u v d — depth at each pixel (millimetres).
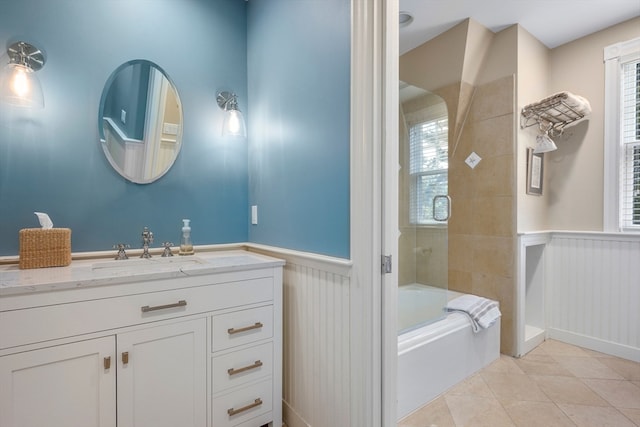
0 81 1353
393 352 1222
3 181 1378
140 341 1194
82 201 1552
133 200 1692
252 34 2023
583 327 2551
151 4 1744
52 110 1476
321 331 1411
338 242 1323
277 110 1758
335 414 1330
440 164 2607
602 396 1876
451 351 1973
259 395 1484
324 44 1396
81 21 1543
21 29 1398
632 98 2424
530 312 2781
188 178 1871
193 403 1311
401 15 2330
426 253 2568
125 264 1504
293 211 1617
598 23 2445
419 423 1639
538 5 2232
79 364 1085
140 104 1710
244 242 2076
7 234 1387
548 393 1910
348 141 1272
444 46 2561
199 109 1907
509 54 2477
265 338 1506
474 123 2645
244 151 2082
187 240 1772
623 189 2459
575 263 2600
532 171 2559
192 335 1309
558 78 2756
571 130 2676
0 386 966
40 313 1021
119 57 1646
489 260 2545
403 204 2586
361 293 1188
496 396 1880
